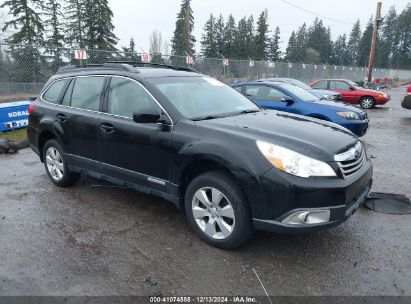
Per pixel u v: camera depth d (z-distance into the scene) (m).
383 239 3.77
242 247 3.60
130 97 4.26
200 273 3.17
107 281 3.06
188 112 3.97
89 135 4.59
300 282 3.05
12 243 3.70
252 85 9.16
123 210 4.52
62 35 37.91
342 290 2.94
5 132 9.39
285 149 3.17
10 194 5.12
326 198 3.05
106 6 38.41
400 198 4.72
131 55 15.33
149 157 3.95
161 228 4.02
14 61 11.87
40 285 3.00
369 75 29.56
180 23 51.88
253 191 3.16
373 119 13.16
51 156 5.39
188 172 3.71
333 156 3.22
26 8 33.59
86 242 3.71
